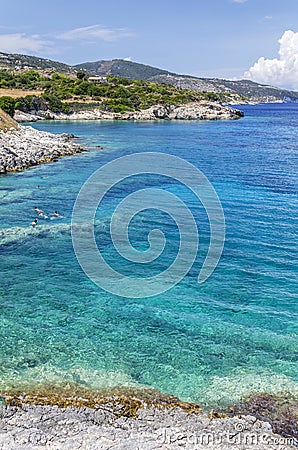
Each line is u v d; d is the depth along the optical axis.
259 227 29.41
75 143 75.31
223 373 14.43
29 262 23.53
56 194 38.41
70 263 23.48
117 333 16.86
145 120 148.38
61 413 12.40
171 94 190.38
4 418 12.17
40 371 14.37
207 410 12.70
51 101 144.00
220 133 101.69
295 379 14.13
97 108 151.75
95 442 11.32
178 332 16.97
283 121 151.50
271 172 50.12
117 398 13.14
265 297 19.80
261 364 14.93
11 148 54.19
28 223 29.86
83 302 19.36
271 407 12.84
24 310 18.59
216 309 18.75
